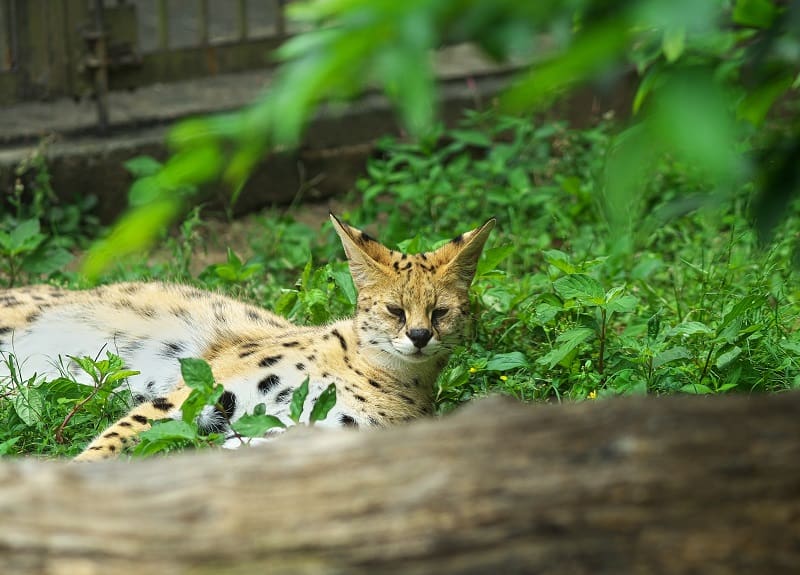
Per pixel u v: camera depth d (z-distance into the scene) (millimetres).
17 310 11023
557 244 15922
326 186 17859
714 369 10578
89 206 16234
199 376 7859
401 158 16750
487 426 4574
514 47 2648
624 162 2980
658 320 10445
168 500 4406
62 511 4359
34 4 15906
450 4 2584
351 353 10273
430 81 2561
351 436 4664
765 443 4426
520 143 17156
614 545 4301
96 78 16406
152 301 11219
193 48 16969
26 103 16625
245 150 2797
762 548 4336
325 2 2588
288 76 2625
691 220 15625
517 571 4266
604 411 4594
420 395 10391
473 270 10516
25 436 9750
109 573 4238
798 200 14203
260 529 4312
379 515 4324
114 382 10203
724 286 12359
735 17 3959
